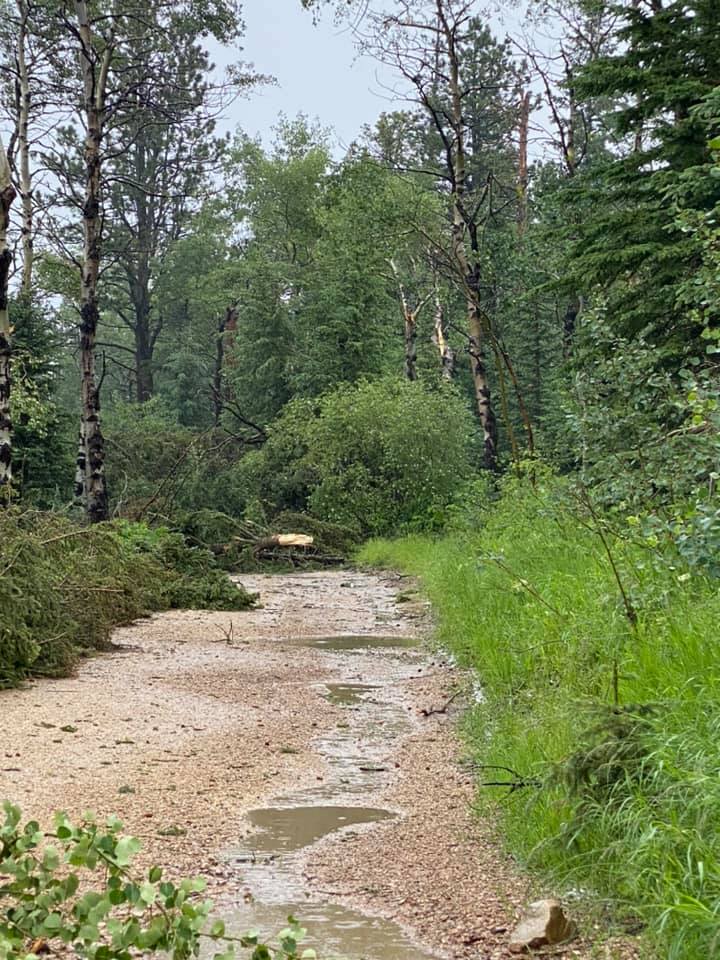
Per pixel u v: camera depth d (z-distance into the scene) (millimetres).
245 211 61688
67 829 3875
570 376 17828
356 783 7660
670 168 17734
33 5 30406
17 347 31594
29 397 26297
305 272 53500
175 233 63906
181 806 6969
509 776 7047
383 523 31812
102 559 16219
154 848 6102
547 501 11445
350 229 39062
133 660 12945
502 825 6391
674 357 16172
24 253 35188
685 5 17703
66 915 4125
